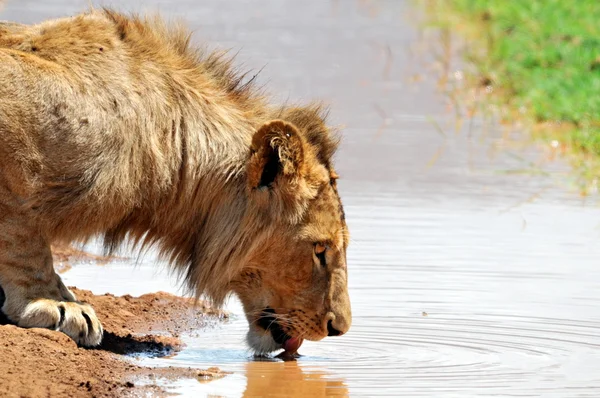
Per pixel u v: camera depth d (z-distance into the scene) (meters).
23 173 10.83
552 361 11.43
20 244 11.00
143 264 15.44
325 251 11.37
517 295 13.65
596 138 22.77
